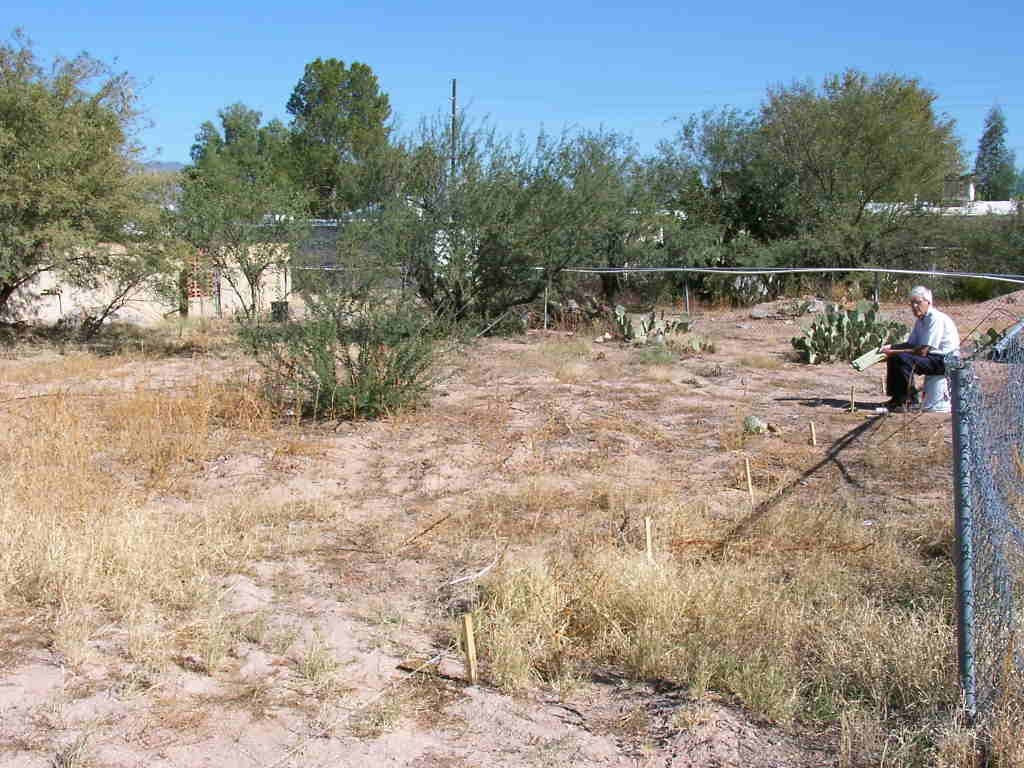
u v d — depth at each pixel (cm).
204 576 605
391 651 515
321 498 825
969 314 2269
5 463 884
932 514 743
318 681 468
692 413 1189
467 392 1338
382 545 704
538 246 2078
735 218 3175
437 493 850
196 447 966
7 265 1750
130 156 1902
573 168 2138
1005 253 2909
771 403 1250
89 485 802
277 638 520
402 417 1146
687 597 552
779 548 677
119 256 1895
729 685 470
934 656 469
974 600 424
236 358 1705
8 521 662
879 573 627
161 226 1894
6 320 2181
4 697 435
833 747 417
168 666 476
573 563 632
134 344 1958
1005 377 552
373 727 426
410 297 1241
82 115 1819
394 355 1163
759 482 863
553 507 793
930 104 3172
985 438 441
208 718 427
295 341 1175
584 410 1198
